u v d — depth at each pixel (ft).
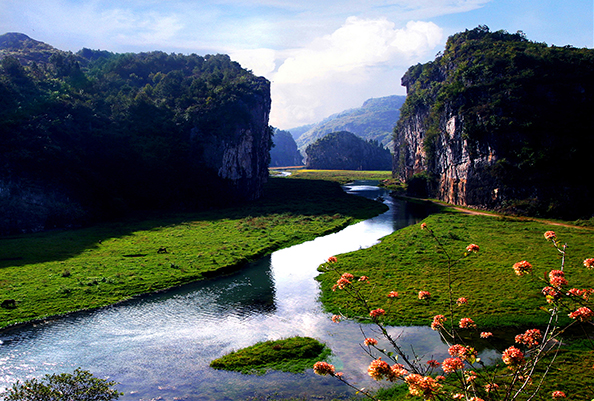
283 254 213.66
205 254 202.90
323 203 405.59
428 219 303.68
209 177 410.52
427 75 552.41
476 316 120.47
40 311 132.05
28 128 310.24
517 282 148.97
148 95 489.67
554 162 311.06
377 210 362.53
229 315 130.93
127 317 129.80
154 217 331.57
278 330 118.83
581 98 343.26
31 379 90.17
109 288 153.38
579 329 108.88
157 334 117.39
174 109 459.32
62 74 462.19
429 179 461.78
